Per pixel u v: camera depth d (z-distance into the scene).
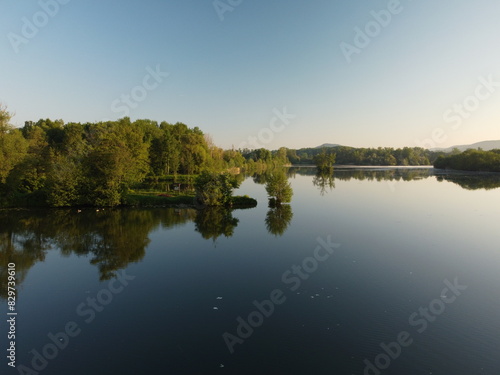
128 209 41.25
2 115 38.09
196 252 23.62
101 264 21.28
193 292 16.86
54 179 40.81
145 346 12.10
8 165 38.03
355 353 11.44
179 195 49.06
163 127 126.62
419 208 40.75
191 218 35.97
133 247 24.97
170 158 88.19
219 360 11.18
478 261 21.02
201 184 44.78
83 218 35.56
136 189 57.56
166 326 13.54
